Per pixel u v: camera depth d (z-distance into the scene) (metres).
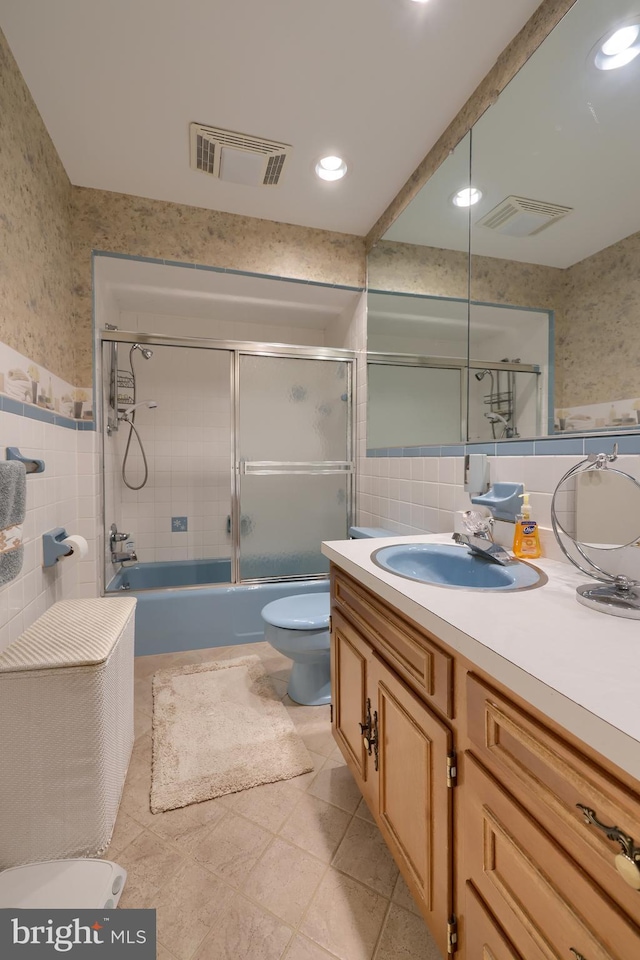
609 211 1.05
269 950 0.90
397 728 0.93
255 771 1.40
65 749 1.07
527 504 1.21
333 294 2.68
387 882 1.05
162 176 2.04
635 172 1.00
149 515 3.07
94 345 2.16
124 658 1.36
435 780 0.78
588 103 1.11
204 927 0.94
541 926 0.53
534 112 1.29
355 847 1.14
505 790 0.60
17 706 1.04
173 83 1.52
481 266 1.55
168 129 1.74
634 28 1.00
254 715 1.71
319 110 1.64
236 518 2.54
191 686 1.93
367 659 1.10
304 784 1.36
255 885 1.04
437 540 1.49
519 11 1.26
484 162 1.51
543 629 0.67
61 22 1.30
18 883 0.99
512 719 0.58
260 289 2.61
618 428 1.01
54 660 1.06
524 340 1.33
